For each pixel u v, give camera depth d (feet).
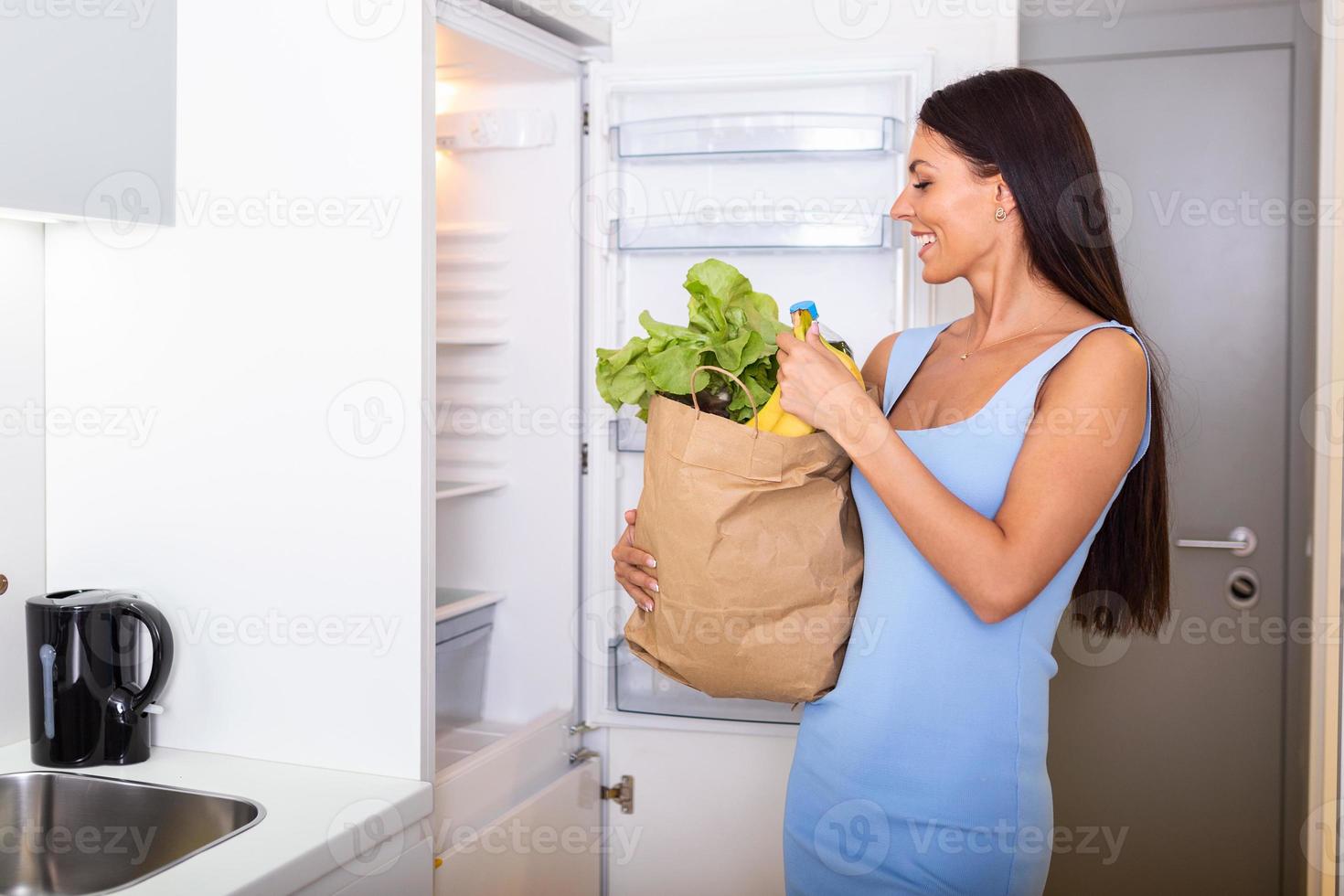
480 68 5.57
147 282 4.87
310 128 4.59
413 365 4.48
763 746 5.94
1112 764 7.11
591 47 5.91
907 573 3.70
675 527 3.88
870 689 3.72
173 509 4.89
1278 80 6.77
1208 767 7.01
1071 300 3.77
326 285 4.60
